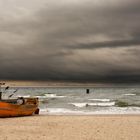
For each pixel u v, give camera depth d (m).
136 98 53.34
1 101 22.09
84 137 12.41
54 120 18.75
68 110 27.92
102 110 28.11
